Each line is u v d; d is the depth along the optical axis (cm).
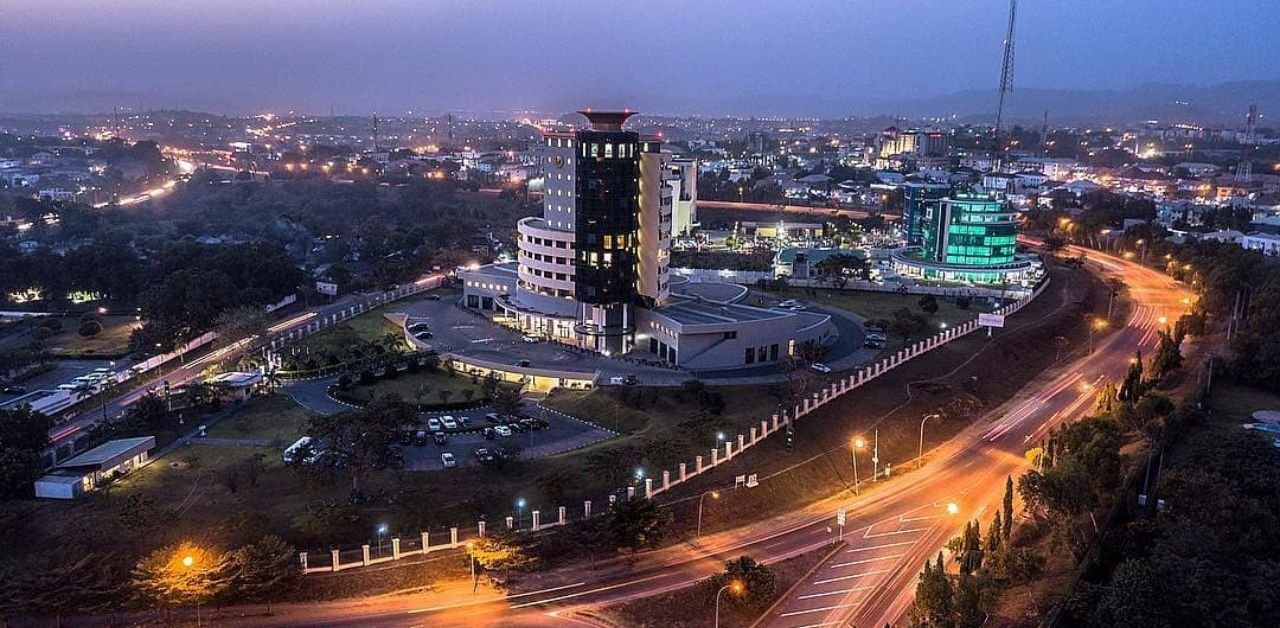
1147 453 14388
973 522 10938
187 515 11625
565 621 9850
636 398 16212
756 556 11512
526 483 12850
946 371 18950
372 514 11794
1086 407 17562
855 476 14175
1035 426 16575
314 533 11000
